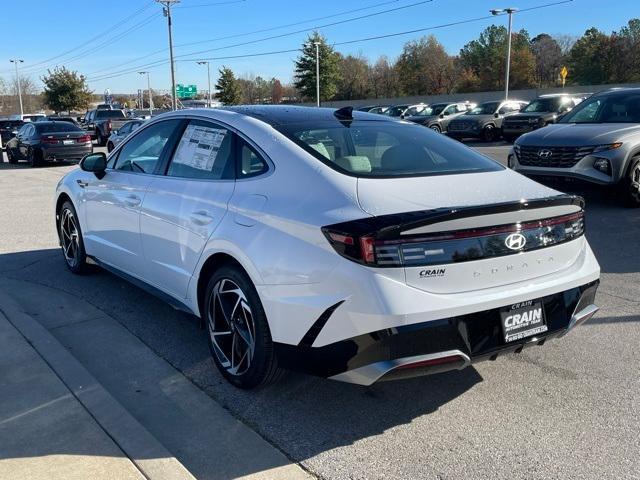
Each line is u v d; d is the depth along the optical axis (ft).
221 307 12.28
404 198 10.30
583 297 11.47
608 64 246.88
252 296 11.17
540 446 10.24
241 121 13.03
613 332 15.01
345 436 10.67
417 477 9.46
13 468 9.29
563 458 9.88
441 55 289.53
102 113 109.09
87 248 18.85
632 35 249.14
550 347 14.23
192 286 13.12
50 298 18.10
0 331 14.61
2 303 16.76
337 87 270.87
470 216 9.84
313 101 241.55
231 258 11.87
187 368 13.47
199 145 13.87
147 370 13.38
